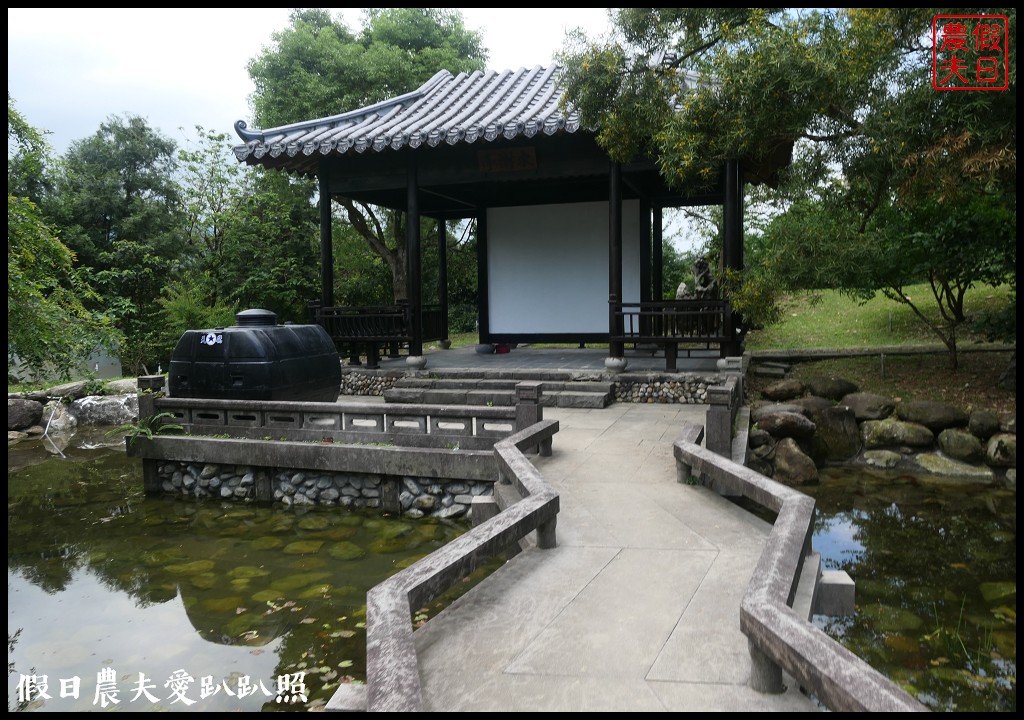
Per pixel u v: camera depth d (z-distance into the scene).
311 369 8.43
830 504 6.94
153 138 18.47
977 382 9.36
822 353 11.18
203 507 7.03
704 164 7.66
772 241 7.98
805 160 7.71
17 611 4.73
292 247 17.36
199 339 8.01
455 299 21.47
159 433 7.61
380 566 5.31
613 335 9.75
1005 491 7.18
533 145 10.05
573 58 7.99
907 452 8.41
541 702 2.39
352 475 6.81
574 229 12.74
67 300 10.02
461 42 19.73
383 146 9.88
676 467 5.52
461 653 2.78
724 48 6.96
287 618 4.48
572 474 5.61
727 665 2.63
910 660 3.86
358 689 2.41
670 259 22.30
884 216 9.01
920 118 5.73
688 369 9.76
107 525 6.54
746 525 4.30
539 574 3.59
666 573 3.57
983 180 5.75
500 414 6.49
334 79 17.64
